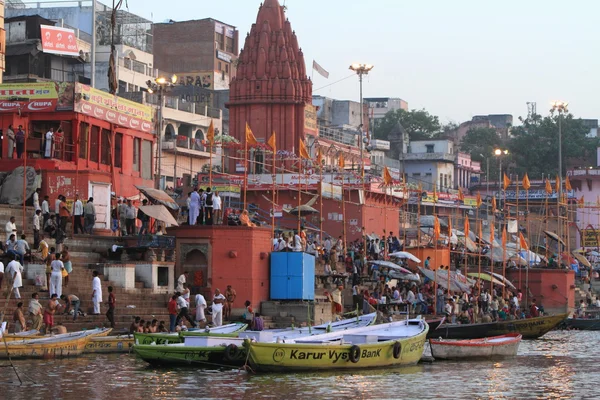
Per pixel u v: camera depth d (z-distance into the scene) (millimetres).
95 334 34406
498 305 59094
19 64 74312
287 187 66312
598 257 85750
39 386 27469
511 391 29031
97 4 85188
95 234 44875
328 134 90250
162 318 39125
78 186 46312
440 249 63000
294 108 74812
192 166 83750
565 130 120938
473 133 126250
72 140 48156
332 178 65750
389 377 31031
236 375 30062
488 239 71625
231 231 43688
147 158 55469
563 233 90500
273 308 43875
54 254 37625
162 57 97375
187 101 88875
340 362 31578
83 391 26859
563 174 120625
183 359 31078
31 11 85625
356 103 113062
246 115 74812
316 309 43969
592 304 71438
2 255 37531
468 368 34344
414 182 93750
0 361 31703
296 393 27203
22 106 48344
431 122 128750
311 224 67375
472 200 89250
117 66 80438
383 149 104438
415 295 53094
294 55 76125
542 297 66500
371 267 55188
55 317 35781
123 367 31234
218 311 39688
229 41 101312
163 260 42188
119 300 39312
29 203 45812
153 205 43844
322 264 51188
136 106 53969
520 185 106750
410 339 33625
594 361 38219
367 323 37062
